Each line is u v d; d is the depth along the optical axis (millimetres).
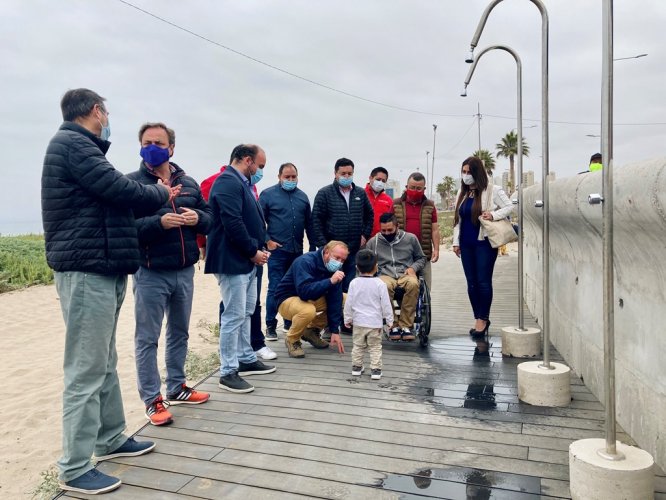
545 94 3879
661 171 2371
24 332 8766
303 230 6176
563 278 5062
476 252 5660
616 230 3035
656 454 2846
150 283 3605
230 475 2916
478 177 5406
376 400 4043
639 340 3059
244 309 4410
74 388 2797
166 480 2879
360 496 2664
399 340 5992
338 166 5922
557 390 3818
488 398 4031
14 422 4625
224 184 4215
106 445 3100
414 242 5961
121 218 2908
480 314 5902
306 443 3297
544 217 3914
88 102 2838
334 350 5648
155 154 3547
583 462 2461
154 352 3678
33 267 14344
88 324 2795
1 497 3361
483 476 2832
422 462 3008
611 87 2393
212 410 3883
